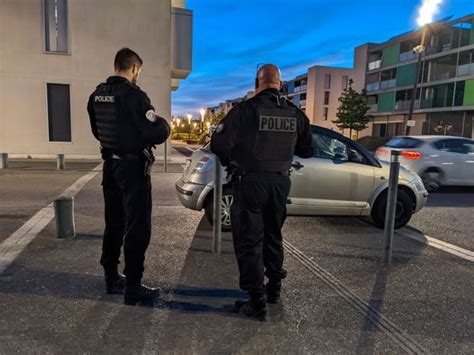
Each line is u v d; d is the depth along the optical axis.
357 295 3.49
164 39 15.81
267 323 2.95
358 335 2.83
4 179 9.91
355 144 5.73
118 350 2.56
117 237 3.34
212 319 2.98
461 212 7.46
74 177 10.50
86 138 15.59
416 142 10.41
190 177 5.48
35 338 2.66
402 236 5.54
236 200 3.04
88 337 2.69
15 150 15.07
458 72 37.81
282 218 3.20
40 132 15.21
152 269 3.97
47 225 5.45
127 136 2.99
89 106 3.26
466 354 2.63
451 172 10.24
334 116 63.66
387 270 4.13
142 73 15.77
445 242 5.28
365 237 5.33
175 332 2.79
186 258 4.32
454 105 38.12
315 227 5.80
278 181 3.02
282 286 3.64
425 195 5.90
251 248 2.98
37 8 14.66
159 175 11.59
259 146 2.93
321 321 3.01
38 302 3.18
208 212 5.40
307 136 3.29
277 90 3.08
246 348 2.62
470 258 4.60
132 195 3.06
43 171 11.66
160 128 3.02
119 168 3.04
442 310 3.25
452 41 38.41
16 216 5.94
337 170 5.48
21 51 14.71
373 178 5.60
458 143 10.46
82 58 15.25
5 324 2.83
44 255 4.26
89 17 15.12
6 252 4.32
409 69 43.97
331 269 4.12
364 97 48.00
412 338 2.81
